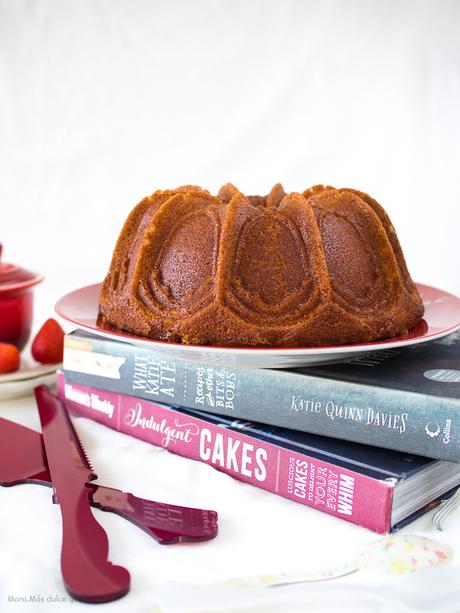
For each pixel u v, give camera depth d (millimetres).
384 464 603
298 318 664
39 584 542
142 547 578
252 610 517
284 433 652
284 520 606
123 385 725
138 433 724
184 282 687
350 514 601
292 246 679
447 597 519
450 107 1117
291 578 544
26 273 896
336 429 630
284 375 646
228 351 629
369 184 1176
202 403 685
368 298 687
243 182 1222
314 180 1196
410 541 570
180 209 708
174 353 673
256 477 647
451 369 652
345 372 645
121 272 726
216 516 603
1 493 638
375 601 521
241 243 676
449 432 591
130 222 739
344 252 685
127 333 697
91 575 537
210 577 551
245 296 667
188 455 688
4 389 812
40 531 593
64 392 786
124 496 624
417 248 1176
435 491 619
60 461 663
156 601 525
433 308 767
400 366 660
